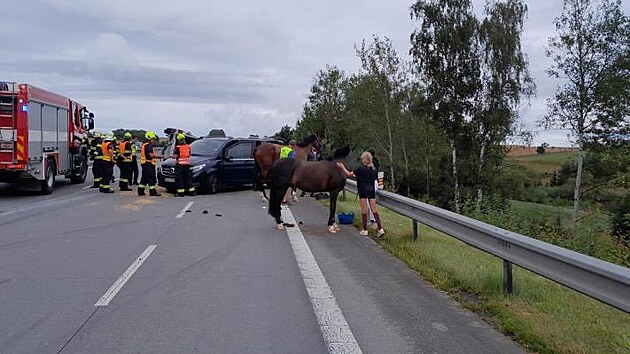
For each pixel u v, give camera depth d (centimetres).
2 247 1037
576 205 3606
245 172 2275
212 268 872
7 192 2150
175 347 532
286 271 857
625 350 520
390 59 5050
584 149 3769
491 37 4644
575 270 550
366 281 800
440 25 4741
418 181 5288
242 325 598
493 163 4722
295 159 1273
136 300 691
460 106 4700
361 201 1211
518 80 4700
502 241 709
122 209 1630
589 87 3806
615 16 3731
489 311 652
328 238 1171
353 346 538
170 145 2641
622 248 1552
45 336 561
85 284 768
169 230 1251
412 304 685
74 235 1174
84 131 2639
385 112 5056
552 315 631
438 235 1290
